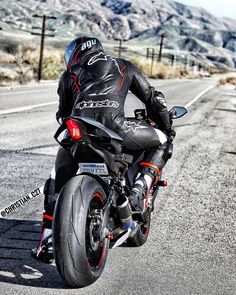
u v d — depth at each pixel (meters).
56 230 3.61
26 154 9.16
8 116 14.34
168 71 83.62
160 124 4.71
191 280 4.13
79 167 3.96
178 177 8.16
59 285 3.89
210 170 8.83
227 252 4.86
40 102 19.22
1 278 3.96
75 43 4.45
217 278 4.20
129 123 4.24
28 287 3.83
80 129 3.66
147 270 4.30
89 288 3.87
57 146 10.07
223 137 12.87
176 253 4.76
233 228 5.64
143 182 4.34
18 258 4.39
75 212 3.61
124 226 4.05
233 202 6.77
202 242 5.12
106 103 4.11
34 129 12.16
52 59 41.66
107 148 3.87
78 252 3.60
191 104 22.88
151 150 4.52
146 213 4.50
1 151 9.30
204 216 6.05
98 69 4.22
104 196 3.94
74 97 4.28
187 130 13.81
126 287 3.93
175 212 6.17
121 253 4.69
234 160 9.88
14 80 31.95
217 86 52.31
